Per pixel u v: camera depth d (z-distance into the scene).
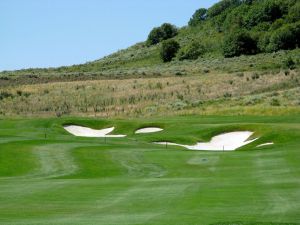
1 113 83.69
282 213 17.47
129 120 63.72
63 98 92.69
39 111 85.25
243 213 17.56
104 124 62.00
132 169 31.34
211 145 48.78
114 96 92.12
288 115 65.06
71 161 33.62
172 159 34.66
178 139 49.19
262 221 16.36
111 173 30.17
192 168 31.06
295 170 27.77
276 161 31.53
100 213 18.08
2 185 24.78
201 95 87.69
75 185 24.44
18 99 92.81
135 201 20.14
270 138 45.19
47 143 40.66
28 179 27.61
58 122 61.88
